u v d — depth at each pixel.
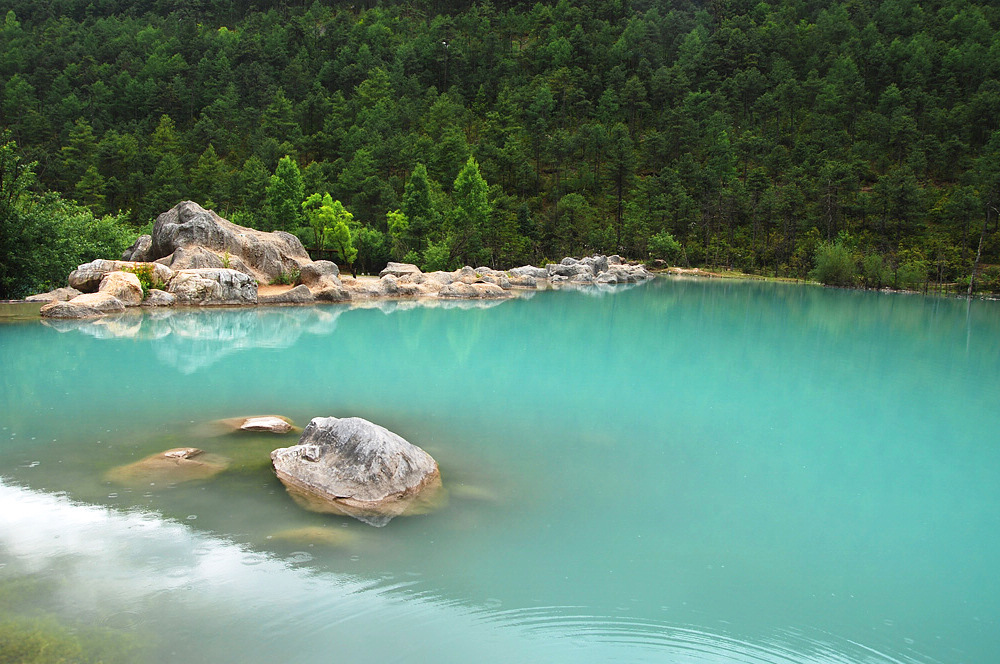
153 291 25.02
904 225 77.88
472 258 58.28
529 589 5.42
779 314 32.44
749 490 8.02
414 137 112.81
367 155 98.94
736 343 21.78
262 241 32.16
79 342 17.27
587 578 5.65
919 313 35.25
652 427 10.91
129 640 4.49
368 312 27.17
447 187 101.00
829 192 81.75
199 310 24.81
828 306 38.03
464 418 11.07
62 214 29.67
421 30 163.38
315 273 31.62
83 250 29.53
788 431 10.93
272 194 61.88
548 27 156.38
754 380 15.40
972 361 19.03
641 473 8.53
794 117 121.00
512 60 145.75
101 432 9.48
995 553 6.45
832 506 7.57
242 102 131.62
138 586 5.23
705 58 142.25
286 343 18.69
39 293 26.61
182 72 139.00
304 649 4.47
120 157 98.44
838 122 111.75
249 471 7.98
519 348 19.50
